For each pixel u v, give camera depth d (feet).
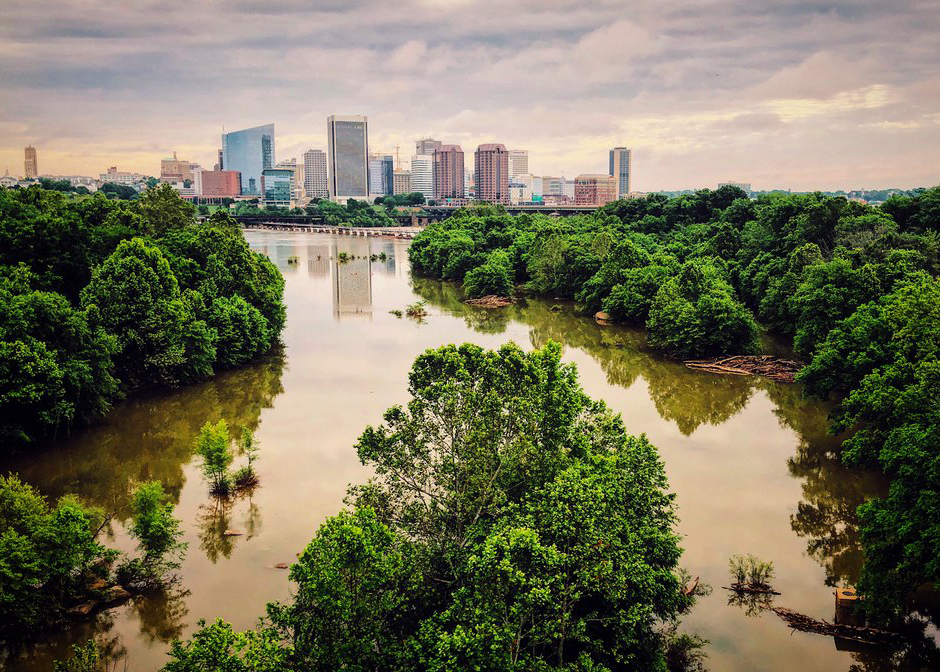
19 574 153.38
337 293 623.77
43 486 235.40
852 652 152.76
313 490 227.61
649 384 348.18
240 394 323.57
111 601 170.71
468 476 147.23
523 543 121.29
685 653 149.07
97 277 319.68
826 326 343.26
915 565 145.28
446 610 125.59
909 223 482.28
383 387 333.01
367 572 119.14
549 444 156.46
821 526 207.00
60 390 253.65
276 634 119.96
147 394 324.19
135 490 231.91
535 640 121.19
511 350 162.50
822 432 281.74
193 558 190.49
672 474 239.50
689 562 186.91
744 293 490.49
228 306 367.04
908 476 157.28
